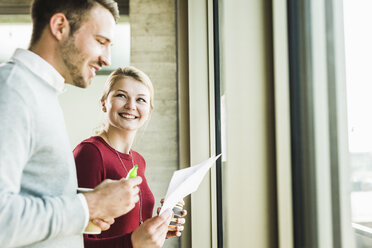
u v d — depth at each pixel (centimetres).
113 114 144
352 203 66
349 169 66
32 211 63
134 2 293
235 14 88
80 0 78
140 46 290
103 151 122
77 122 382
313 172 79
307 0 81
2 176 61
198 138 233
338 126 70
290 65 83
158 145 282
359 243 63
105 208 72
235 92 87
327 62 74
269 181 85
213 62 229
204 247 224
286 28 83
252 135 86
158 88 287
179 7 256
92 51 81
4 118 63
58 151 74
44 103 72
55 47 79
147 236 96
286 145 82
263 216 85
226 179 87
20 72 70
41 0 79
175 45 291
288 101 82
